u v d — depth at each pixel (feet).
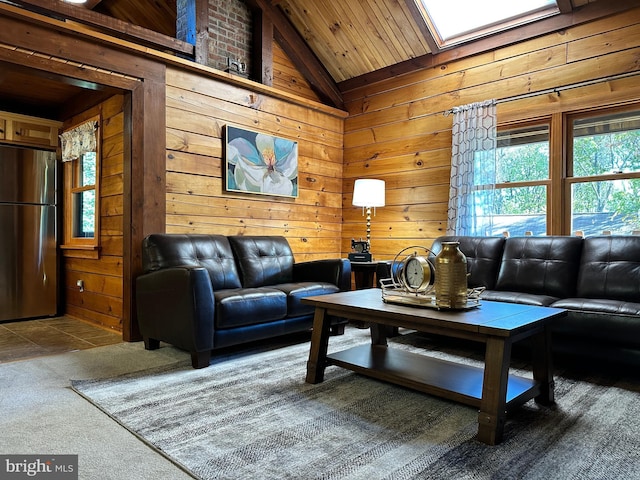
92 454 5.35
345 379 8.27
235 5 14.49
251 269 11.98
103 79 10.62
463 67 14.29
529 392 6.52
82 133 14.01
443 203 14.70
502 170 13.60
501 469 5.06
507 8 13.05
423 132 15.26
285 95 14.98
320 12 15.15
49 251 14.93
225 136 13.26
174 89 12.13
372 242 16.63
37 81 13.12
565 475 4.94
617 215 11.51
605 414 6.66
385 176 16.30
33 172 14.60
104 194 13.00
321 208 16.78
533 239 11.48
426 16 13.89
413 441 5.75
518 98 13.01
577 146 12.25
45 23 9.61
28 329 12.84
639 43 11.11
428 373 7.23
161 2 14.79
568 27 12.19
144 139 11.27
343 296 8.56
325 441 5.73
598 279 10.05
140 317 10.41
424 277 7.89
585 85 11.86
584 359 8.76
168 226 11.95
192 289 8.75
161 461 5.20
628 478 4.88
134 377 8.29
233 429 6.06
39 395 7.33
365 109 16.94
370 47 15.71
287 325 10.57
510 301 9.80
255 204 14.32
